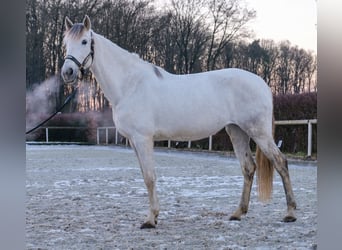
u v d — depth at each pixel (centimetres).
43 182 896
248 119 489
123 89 488
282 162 493
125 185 845
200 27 3144
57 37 2873
